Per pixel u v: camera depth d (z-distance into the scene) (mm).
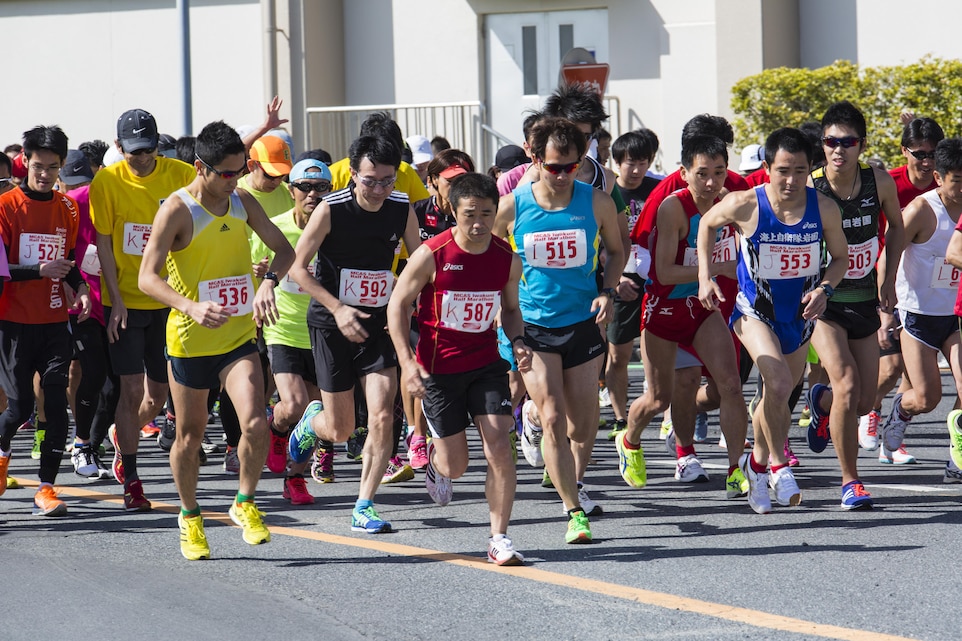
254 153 29203
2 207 25812
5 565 21250
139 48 69812
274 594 19109
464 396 21219
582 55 49844
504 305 21203
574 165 21750
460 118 65250
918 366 27359
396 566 20750
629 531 23188
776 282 23688
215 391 30234
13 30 71625
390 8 67125
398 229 23297
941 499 25219
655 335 25969
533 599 18516
